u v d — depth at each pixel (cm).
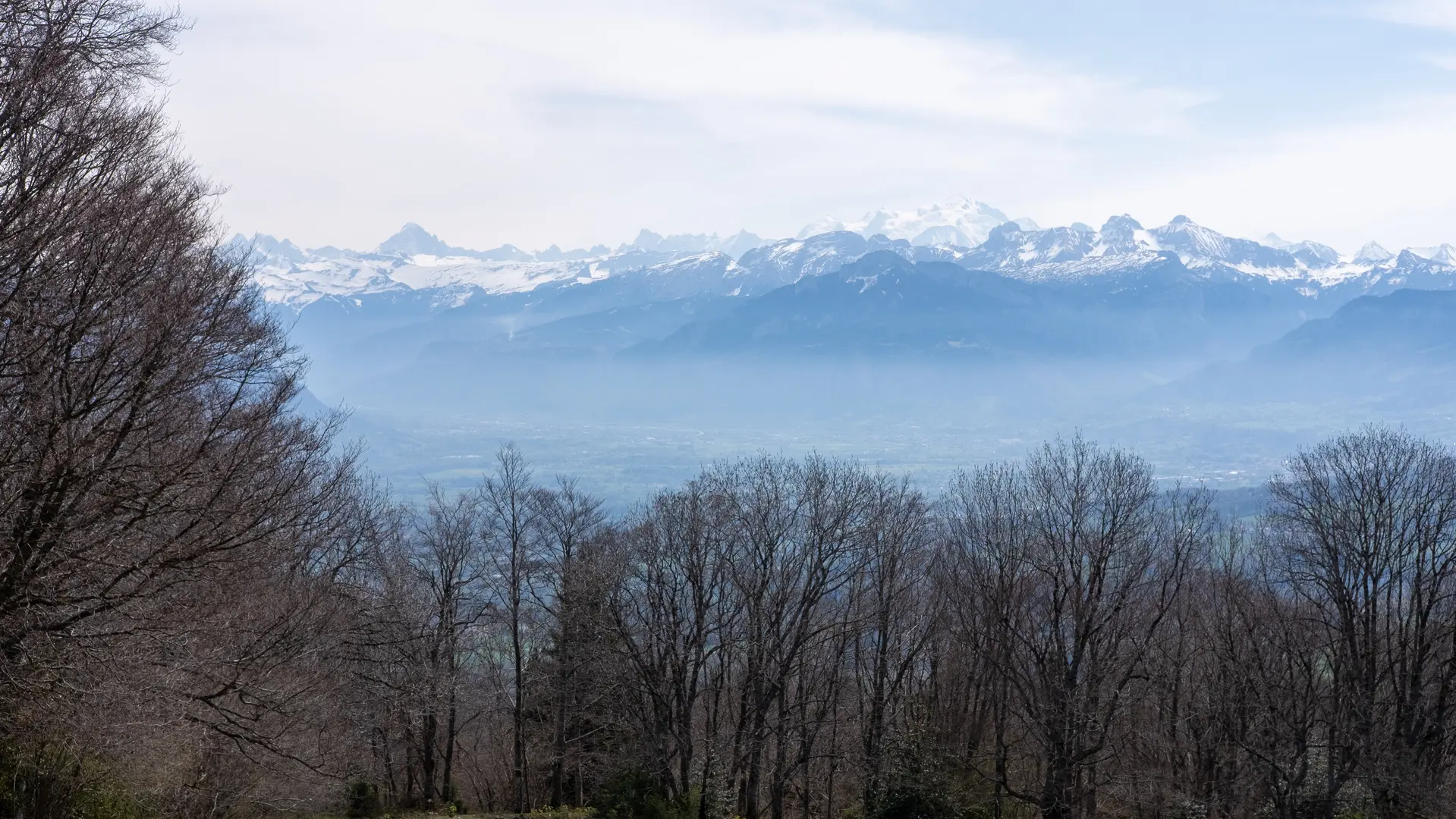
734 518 4778
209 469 2281
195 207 2325
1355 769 4122
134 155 2170
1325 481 4566
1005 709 4762
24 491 2031
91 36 2077
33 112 1964
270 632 2736
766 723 4634
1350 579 4434
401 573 4597
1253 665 4372
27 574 2031
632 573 4744
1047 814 4338
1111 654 4422
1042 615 4709
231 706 2941
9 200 1945
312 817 4212
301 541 2933
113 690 2253
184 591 2417
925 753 4625
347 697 4003
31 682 2116
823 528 4653
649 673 4662
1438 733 4225
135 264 2109
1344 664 4394
